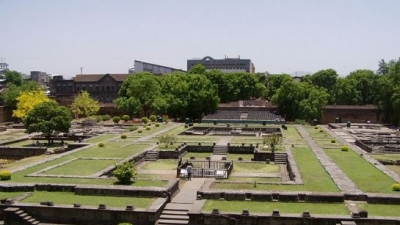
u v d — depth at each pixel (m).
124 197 33.84
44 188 35.66
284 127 83.25
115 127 88.88
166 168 48.53
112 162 46.66
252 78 136.00
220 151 59.00
